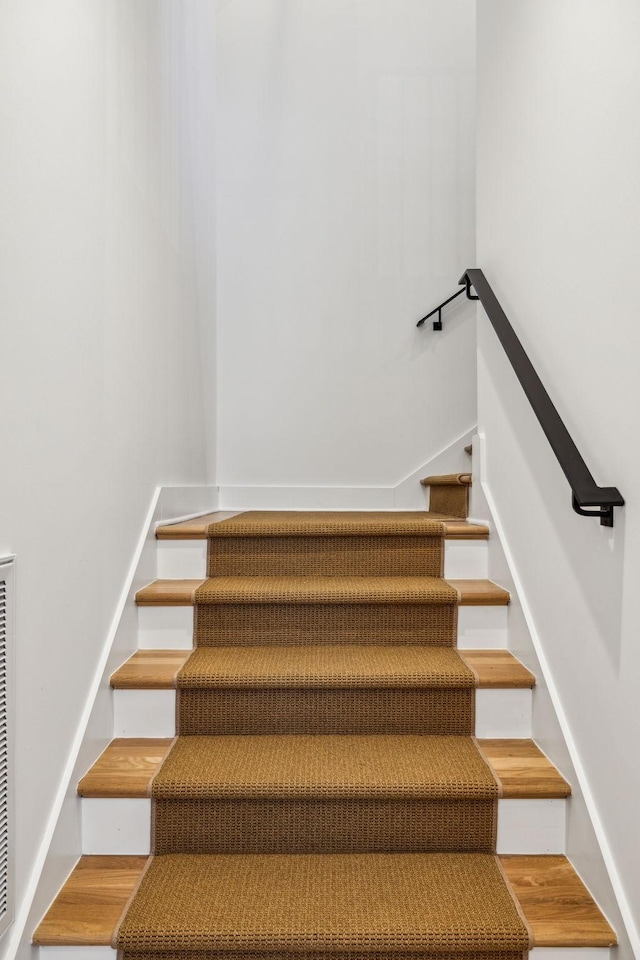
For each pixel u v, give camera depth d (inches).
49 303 59.2
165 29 104.7
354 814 67.2
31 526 55.4
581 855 62.6
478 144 102.5
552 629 72.4
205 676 77.4
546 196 73.8
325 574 99.7
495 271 93.8
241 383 155.9
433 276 156.3
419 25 157.2
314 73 156.8
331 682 77.5
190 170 123.4
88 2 69.7
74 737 65.8
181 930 55.2
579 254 64.6
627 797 54.6
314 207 156.3
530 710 77.9
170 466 107.7
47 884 57.6
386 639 89.4
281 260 156.0
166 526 102.3
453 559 99.2
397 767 69.8
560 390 69.6
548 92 73.2
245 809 67.1
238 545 99.7
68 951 55.3
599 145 59.9
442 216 156.6
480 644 88.7
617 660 56.6
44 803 58.2
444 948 54.9
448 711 78.3
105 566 75.6
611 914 56.1
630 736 54.2
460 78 156.7
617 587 56.6
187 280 120.3
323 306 156.2
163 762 70.7
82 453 67.7
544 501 75.0
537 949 55.3
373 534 98.9
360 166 156.6
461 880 62.2
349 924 56.0
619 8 55.7
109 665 76.1
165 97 104.3
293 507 155.4
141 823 66.7
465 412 155.7
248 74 156.7
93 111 71.4
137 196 88.8
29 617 55.1
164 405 103.6
